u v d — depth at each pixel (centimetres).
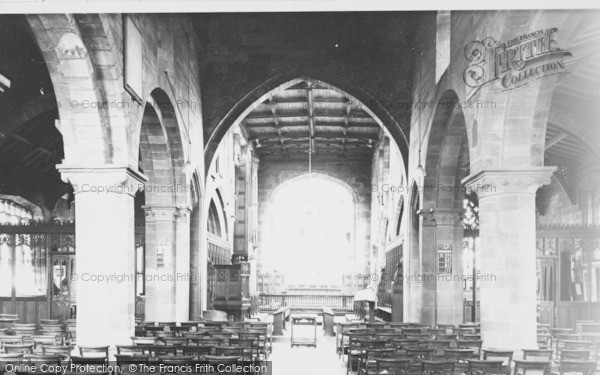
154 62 1970
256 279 4728
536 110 1556
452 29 1998
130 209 1691
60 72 1567
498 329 1562
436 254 2427
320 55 2758
